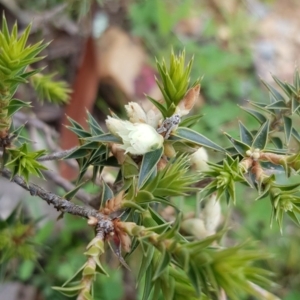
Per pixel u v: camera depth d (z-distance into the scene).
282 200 0.07
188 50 0.25
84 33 0.21
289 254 0.20
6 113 0.08
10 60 0.07
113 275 0.18
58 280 0.18
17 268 0.17
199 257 0.06
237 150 0.08
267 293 0.06
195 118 0.08
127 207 0.07
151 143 0.07
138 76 0.23
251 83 0.26
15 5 0.19
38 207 0.18
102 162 0.08
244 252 0.06
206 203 0.09
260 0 0.31
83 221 0.18
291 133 0.09
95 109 0.22
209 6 0.29
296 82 0.09
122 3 0.24
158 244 0.06
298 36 0.30
